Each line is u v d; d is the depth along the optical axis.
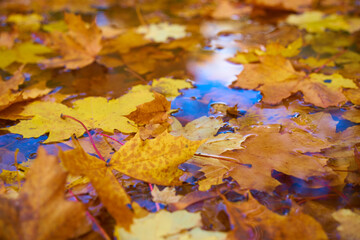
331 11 0.99
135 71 0.73
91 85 0.69
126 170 0.54
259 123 0.61
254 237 0.49
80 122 0.60
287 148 0.56
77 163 0.51
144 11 1.08
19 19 1.02
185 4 1.15
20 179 0.54
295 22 0.91
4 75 0.72
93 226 0.50
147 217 0.50
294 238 0.49
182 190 0.53
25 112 0.62
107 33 0.87
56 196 0.48
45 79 0.71
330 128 0.59
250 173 0.54
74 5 1.15
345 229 0.49
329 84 0.66
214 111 0.63
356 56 0.74
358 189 0.53
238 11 1.03
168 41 0.84
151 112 0.61
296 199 0.52
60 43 0.77
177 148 0.54
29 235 0.47
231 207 0.51
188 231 0.49
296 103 0.64
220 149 0.57
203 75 0.71
